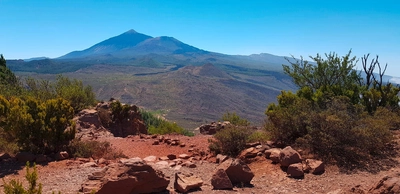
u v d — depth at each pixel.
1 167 10.10
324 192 7.84
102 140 15.56
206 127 20.17
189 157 11.89
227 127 12.51
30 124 11.34
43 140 11.91
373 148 10.84
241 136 12.03
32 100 12.06
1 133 12.94
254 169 10.03
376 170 9.35
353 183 8.30
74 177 9.02
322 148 10.66
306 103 12.68
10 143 12.35
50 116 11.95
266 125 13.05
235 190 7.93
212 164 10.74
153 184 7.46
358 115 12.32
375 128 10.86
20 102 12.34
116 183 6.97
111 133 18.95
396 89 18.14
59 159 11.18
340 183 8.38
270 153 10.78
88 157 11.72
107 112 21.23
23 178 9.08
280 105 16.67
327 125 10.84
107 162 10.82
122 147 13.88
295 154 9.71
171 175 9.24
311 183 8.49
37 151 11.37
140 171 7.28
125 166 7.33
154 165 10.41
